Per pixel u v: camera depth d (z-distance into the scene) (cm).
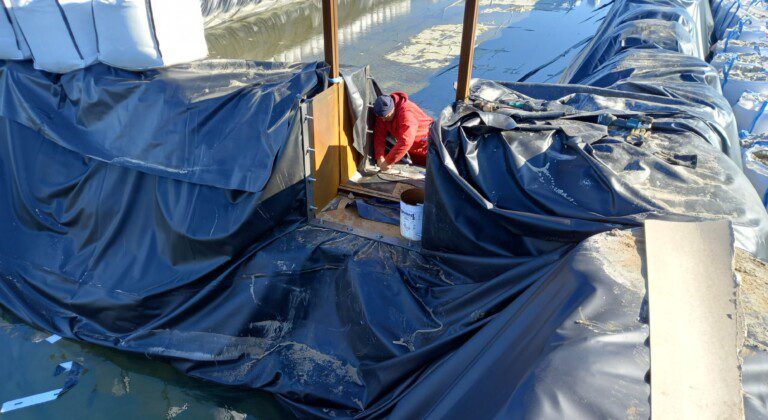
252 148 323
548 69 877
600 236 239
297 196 350
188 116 337
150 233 347
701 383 162
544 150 300
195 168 329
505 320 239
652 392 157
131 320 348
